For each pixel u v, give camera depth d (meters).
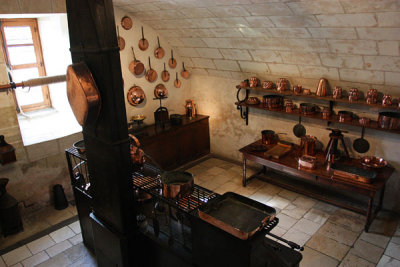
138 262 2.71
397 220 3.83
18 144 3.89
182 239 2.42
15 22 4.61
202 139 5.70
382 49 3.03
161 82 5.28
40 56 4.98
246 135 5.31
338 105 4.11
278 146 4.59
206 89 5.60
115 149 2.38
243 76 4.90
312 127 4.47
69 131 4.45
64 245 3.58
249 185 4.76
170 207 2.41
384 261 3.17
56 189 4.21
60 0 3.79
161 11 4.00
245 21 3.50
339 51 3.35
